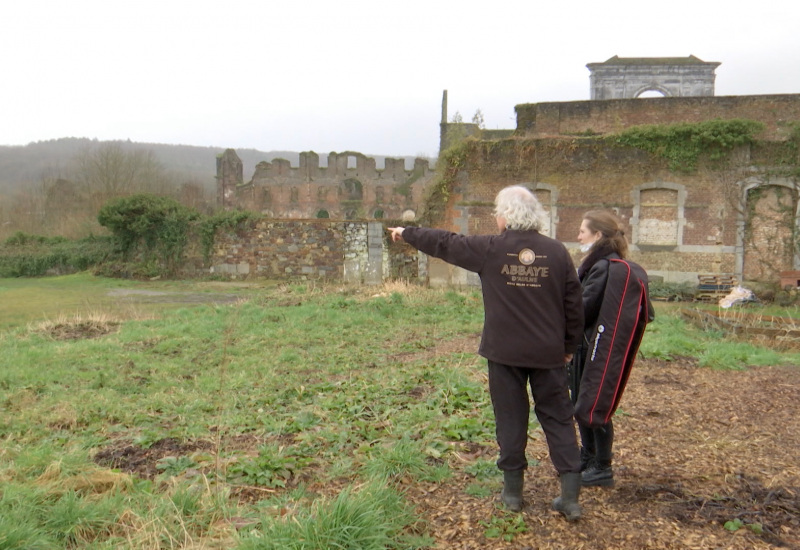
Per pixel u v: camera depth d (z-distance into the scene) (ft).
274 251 73.20
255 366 28.86
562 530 11.55
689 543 10.98
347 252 71.10
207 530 12.02
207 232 74.49
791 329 35.53
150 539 11.35
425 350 32.32
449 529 11.71
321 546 10.46
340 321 40.73
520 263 11.96
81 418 21.45
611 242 13.57
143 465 16.43
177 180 245.24
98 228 108.99
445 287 63.52
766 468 14.64
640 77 107.45
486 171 68.33
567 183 67.31
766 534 11.27
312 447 16.78
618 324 12.57
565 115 73.97
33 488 13.61
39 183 200.23
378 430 18.07
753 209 64.80
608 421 13.30
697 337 35.47
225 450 17.34
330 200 182.70
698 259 65.77
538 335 11.87
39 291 66.49
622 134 66.23
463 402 20.25
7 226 136.05
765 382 23.70
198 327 39.11
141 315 47.26
